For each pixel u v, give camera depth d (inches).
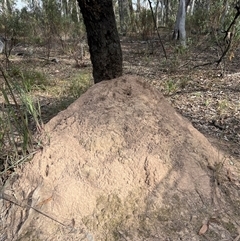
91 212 65.4
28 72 205.0
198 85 183.0
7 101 78.3
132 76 93.3
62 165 71.9
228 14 207.0
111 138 75.5
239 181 78.5
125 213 65.4
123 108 81.6
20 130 84.7
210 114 135.0
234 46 202.1
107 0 105.0
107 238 61.1
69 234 61.5
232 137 112.4
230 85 178.9
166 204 67.2
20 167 74.9
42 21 319.3
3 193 69.5
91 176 69.8
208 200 69.9
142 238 60.9
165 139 77.4
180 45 290.7
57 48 342.6
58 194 67.1
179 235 61.7
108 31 109.4
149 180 70.4
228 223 65.4
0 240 62.2
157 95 90.6
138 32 396.2
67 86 187.3
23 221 64.4
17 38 324.5
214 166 78.7
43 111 140.0
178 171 72.9
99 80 117.0
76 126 79.0
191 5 621.3
